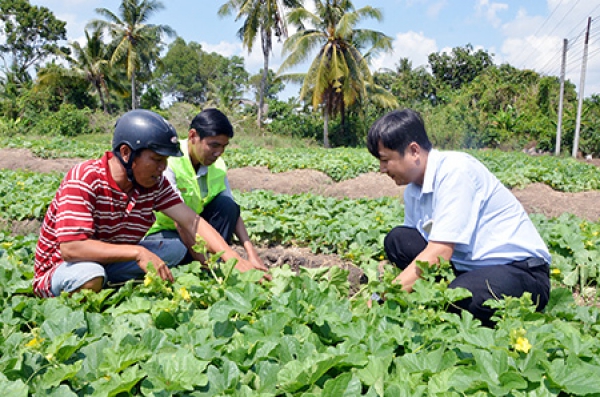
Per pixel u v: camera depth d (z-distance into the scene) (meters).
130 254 3.08
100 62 37.28
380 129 3.07
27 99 37.66
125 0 35.78
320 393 2.04
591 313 3.11
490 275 3.01
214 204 4.36
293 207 7.04
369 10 28.09
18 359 2.15
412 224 3.70
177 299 2.71
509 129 31.36
